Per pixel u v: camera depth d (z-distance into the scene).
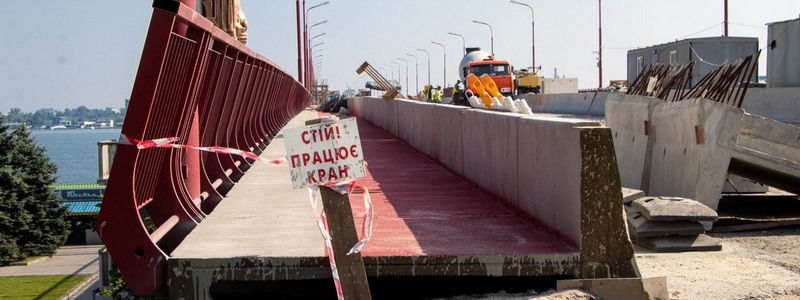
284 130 5.65
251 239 6.93
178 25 7.22
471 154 11.25
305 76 67.06
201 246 6.62
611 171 6.33
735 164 11.21
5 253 55.75
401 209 9.00
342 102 60.09
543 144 7.45
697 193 10.39
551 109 58.34
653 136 12.15
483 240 6.94
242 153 6.55
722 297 6.83
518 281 6.53
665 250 8.80
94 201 78.25
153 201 7.75
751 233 10.07
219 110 10.62
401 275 6.25
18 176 56.75
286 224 7.75
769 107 33.00
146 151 6.76
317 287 6.62
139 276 6.21
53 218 59.69
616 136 13.77
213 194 9.59
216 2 13.21
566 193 6.71
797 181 10.88
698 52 44.91
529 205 7.98
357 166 5.68
